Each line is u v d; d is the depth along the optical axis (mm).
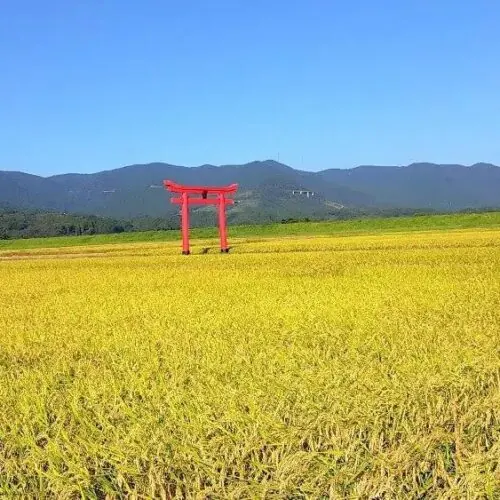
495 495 5508
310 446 6281
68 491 5785
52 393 8336
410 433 6391
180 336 12352
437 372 8445
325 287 20469
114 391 8117
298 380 8203
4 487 5914
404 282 20969
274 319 14133
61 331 13906
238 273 27781
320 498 5703
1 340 13344
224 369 9148
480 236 49031
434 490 5715
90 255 54406
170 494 5715
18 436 6824
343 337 11672
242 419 6793
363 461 5949
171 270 31469
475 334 11203
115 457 6113
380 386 7695
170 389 8148
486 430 6715
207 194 48906
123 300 19500
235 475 5949
